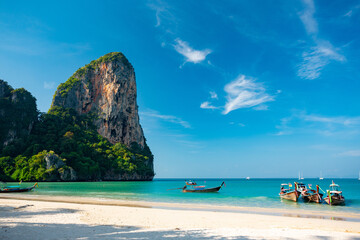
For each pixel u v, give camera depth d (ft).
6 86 469.16
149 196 139.03
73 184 272.10
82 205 86.22
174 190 197.77
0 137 386.11
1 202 86.69
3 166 331.57
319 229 51.70
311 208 95.66
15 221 50.49
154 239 38.52
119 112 604.90
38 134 443.73
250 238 41.09
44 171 329.31
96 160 447.01
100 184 288.51
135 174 496.64
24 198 110.93
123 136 615.57
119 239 37.83
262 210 86.99
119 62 647.97
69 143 418.92
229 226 53.88
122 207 83.76
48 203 89.45
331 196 107.14
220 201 116.47
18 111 422.82
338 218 71.05
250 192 185.26
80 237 38.17
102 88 630.74
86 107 619.26
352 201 129.08
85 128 550.77
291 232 46.55
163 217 63.87
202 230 47.06
